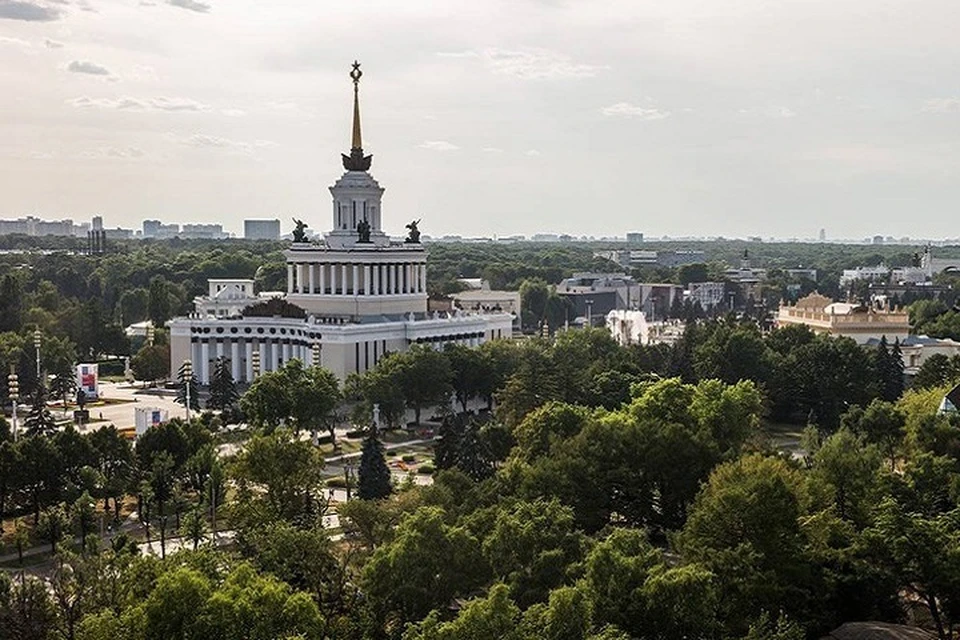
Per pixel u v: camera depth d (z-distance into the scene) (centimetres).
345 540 15962
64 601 11650
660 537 15588
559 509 12525
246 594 10288
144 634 9988
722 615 11250
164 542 16300
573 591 9912
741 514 12419
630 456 15725
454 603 12544
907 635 11569
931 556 11831
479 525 13275
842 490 14338
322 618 10488
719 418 18675
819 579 12212
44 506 17912
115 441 19375
